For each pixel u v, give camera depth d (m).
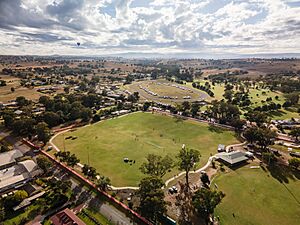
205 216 67.75
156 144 128.00
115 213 72.62
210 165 102.56
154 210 64.19
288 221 68.62
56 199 77.44
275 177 92.06
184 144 127.44
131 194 81.75
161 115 184.62
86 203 77.62
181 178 92.50
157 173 85.31
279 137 133.62
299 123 156.75
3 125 159.75
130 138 137.12
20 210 73.62
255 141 123.06
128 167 101.69
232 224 67.44
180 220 69.00
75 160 98.94
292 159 97.00
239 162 103.19
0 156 106.06
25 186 87.38
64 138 138.12
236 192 82.56
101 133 146.50
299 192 82.31
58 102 187.75
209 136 138.25
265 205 75.62
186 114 183.38
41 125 131.00
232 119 156.12
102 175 94.94
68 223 63.91
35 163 101.38
